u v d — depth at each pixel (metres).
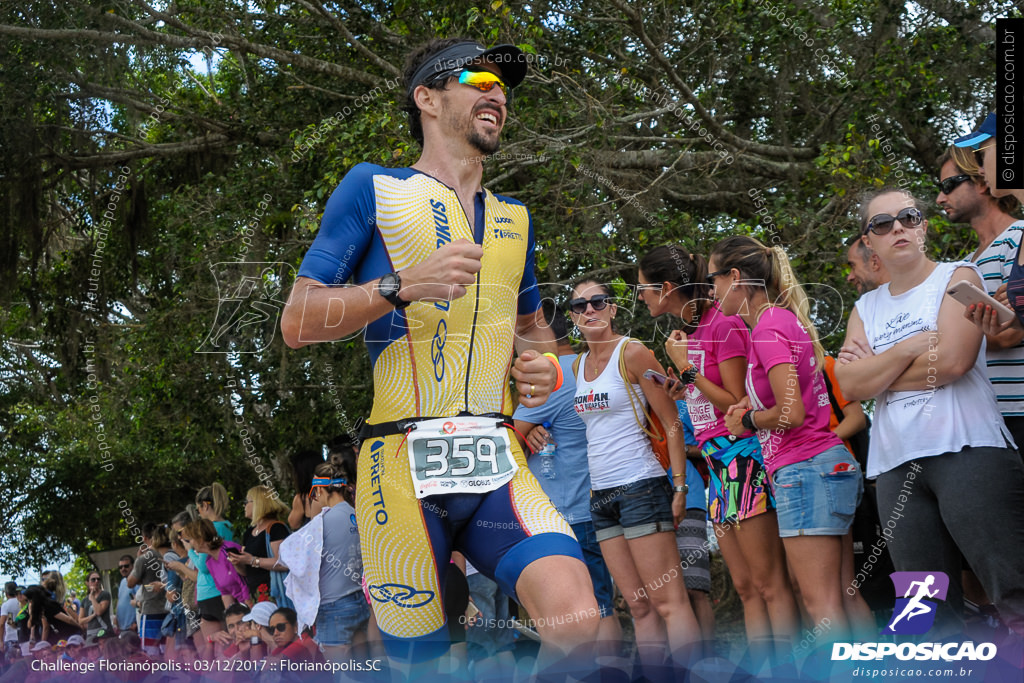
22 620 7.18
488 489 2.04
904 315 2.65
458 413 2.07
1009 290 2.59
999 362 2.76
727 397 3.13
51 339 8.98
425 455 2.03
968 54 5.95
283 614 4.14
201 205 7.33
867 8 6.02
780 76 6.79
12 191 7.43
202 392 7.82
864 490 3.14
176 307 7.78
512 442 2.12
